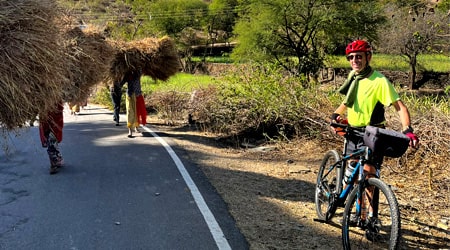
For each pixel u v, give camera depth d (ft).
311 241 13.26
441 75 99.09
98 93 50.98
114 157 23.73
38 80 13.26
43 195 17.15
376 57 110.22
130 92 29.73
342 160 13.67
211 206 16.06
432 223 14.78
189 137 30.71
